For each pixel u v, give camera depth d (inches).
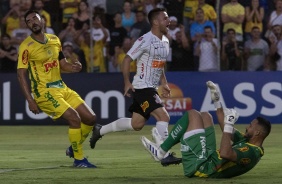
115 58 1745.8
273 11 1744.6
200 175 796.0
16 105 1715.1
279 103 1710.1
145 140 845.2
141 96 975.0
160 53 970.1
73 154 993.5
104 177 863.1
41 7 1745.8
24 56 962.1
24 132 1605.6
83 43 1740.9
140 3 1737.2
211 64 1723.7
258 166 979.3
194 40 1722.4
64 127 1704.0
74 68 1008.9
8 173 911.0
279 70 1737.2
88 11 1744.6
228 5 1728.6
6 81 1710.1
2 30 1758.1
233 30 1726.1
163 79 1009.5
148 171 930.1
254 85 1710.1
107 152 1222.3
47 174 898.1
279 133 1546.5
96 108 1702.8
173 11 1736.0
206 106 1704.0
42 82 975.0
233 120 743.1
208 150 788.6
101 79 1701.5
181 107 1706.4
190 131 791.1
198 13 1716.3
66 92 993.5
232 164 768.3
